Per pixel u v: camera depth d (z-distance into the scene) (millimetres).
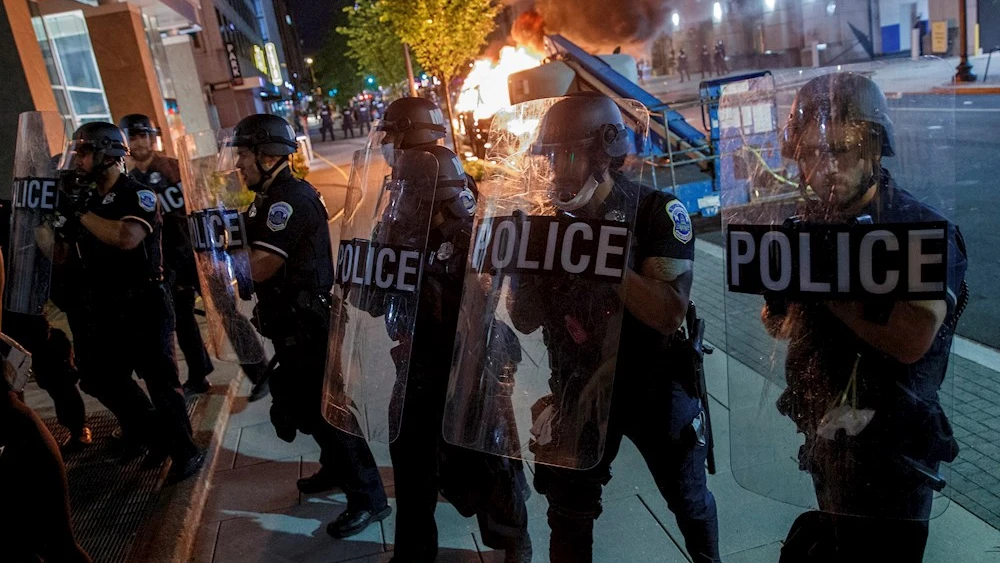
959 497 2840
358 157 2641
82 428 4305
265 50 46312
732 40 34188
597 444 1915
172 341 3762
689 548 2295
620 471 3471
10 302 3445
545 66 10469
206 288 3469
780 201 1627
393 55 24562
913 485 1591
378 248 2482
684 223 1982
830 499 1658
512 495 2615
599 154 1853
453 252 2553
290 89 52531
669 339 2129
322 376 3033
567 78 10453
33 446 2135
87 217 3373
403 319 2438
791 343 1659
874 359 1561
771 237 1633
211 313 3471
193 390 4926
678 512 2244
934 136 1491
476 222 2080
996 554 2520
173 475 3764
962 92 14055
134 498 3664
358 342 2512
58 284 3893
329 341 2646
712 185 8719
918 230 1467
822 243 1557
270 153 2918
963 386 3674
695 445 2158
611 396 1926
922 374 1555
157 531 3268
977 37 19781
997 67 16953
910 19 24219
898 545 1661
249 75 34094
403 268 2430
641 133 1979
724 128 1686
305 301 2957
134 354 3633
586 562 2215
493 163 2025
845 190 1522
